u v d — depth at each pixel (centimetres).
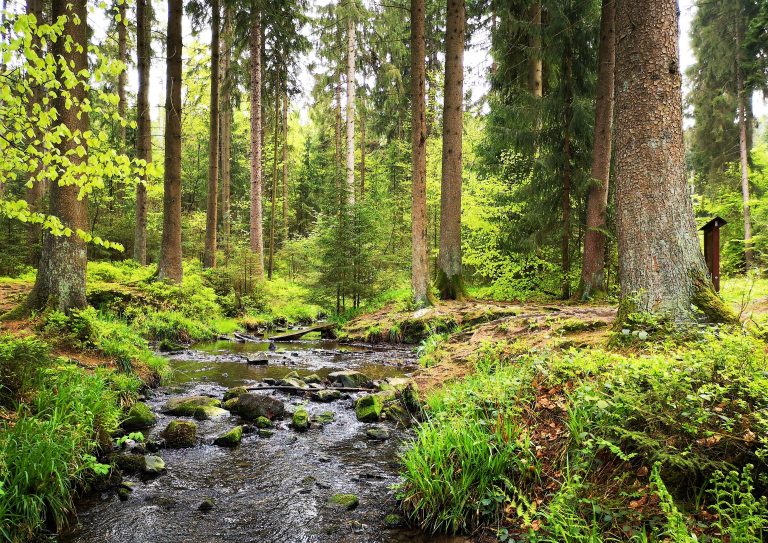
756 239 2192
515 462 419
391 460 542
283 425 668
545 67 1753
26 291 1246
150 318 1323
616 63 632
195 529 396
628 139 610
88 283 1416
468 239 1786
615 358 488
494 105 1591
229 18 2227
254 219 2075
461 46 1522
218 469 517
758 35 2134
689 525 307
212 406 710
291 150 3369
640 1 602
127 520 407
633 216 602
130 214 2500
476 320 1259
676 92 601
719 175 2764
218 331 1523
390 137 3094
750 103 2670
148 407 675
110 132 2081
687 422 357
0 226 1806
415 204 1491
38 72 455
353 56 2744
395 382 848
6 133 491
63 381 537
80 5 834
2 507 348
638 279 593
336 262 1706
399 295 1831
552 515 338
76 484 442
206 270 1898
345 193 1711
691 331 512
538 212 1520
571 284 1552
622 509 338
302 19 2161
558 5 1391
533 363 543
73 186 858
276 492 464
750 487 285
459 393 577
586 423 411
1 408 461
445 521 393
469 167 1994
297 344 1395
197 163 3541
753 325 505
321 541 379
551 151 1499
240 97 2334
